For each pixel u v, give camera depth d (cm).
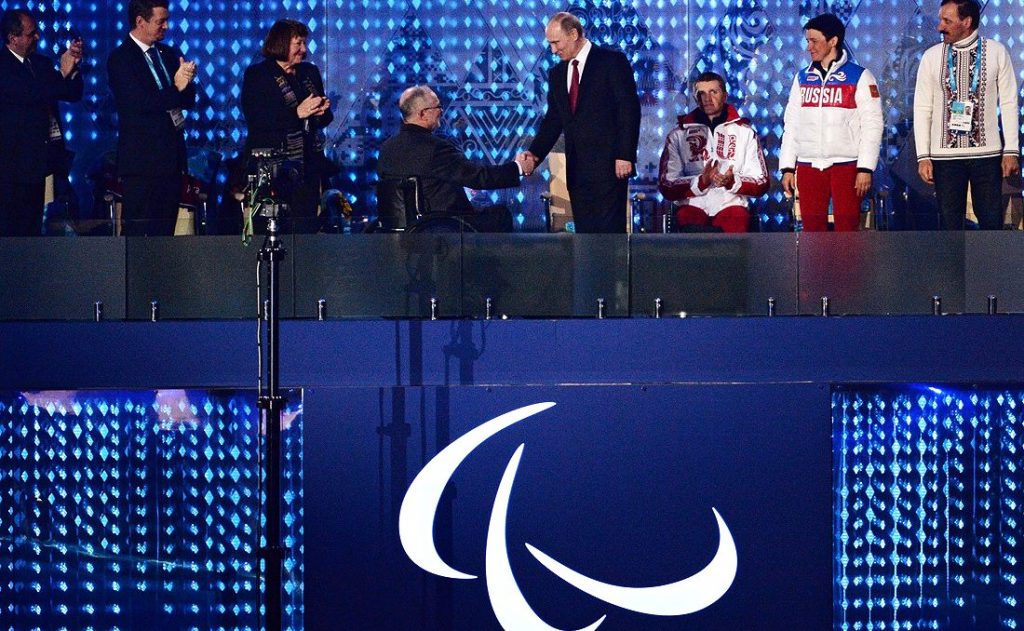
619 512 2445
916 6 3631
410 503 2439
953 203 2766
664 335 2473
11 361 2472
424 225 2556
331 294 2495
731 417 2447
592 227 2734
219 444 2480
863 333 2478
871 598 2500
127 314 2502
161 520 2494
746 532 2450
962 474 2498
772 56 3644
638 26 3638
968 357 2486
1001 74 2744
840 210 2819
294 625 2481
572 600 2445
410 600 2445
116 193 3159
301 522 2473
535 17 3631
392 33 3612
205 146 3559
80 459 2488
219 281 2494
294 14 3588
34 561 2498
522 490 2441
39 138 2686
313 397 2436
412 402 2439
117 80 2745
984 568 2506
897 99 3634
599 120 2728
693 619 2452
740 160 2938
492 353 2467
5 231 2644
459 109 3631
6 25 2739
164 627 2512
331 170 2911
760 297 2505
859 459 2494
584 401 2444
